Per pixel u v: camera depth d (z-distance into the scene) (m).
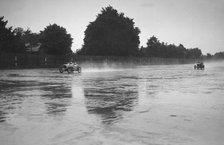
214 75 34.22
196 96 14.45
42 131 7.35
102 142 6.32
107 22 100.31
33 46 89.25
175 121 8.48
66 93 15.84
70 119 8.85
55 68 58.50
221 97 14.03
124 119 8.81
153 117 9.11
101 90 17.34
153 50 137.12
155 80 25.77
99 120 8.68
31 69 52.25
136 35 105.38
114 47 94.31
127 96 14.52
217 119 8.75
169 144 6.16
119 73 39.12
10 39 60.59
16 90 17.41
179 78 28.58
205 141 6.36
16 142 6.39
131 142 6.32
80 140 6.50
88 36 98.31
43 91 16.86
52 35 64.75
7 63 49.97
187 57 167.38
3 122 8.44
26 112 10.08
